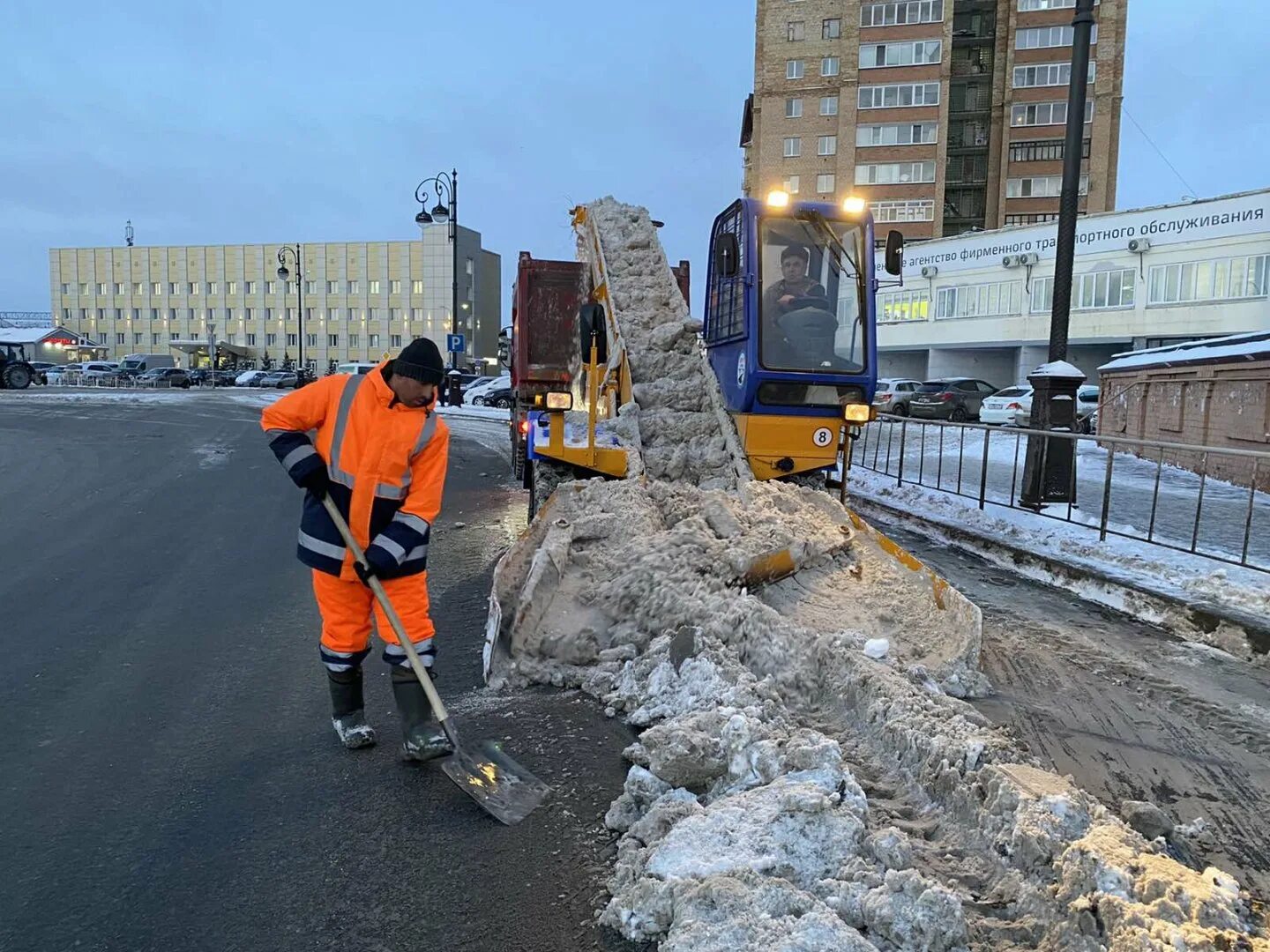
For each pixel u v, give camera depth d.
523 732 3.97
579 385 9.91
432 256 78.88
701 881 2.52
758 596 5.02
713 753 3.25
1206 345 13.59
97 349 76.56
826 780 2.98
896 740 3.51
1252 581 6.00
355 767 3.71
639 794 3.20
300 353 68.31
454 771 3.46
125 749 3.89
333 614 3.76
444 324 79.06
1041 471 9.07
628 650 4.57
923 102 51.59
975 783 3.06
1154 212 34.09
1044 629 5.73
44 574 7.10
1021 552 7.59
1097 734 4.08
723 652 4.14
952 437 10.98
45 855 3.05
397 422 3.61
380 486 3.60
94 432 19.42
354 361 82.62
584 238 10.71
